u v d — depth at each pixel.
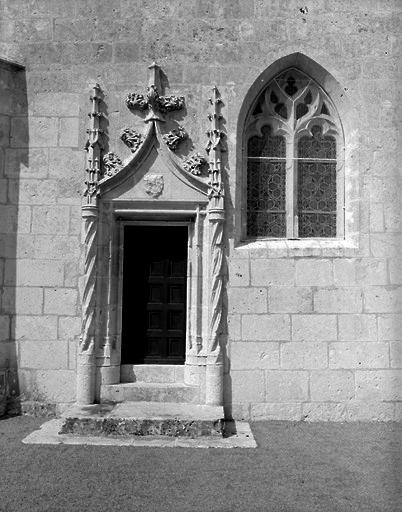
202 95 7.86
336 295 7.67
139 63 7.89
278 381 7.55
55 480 5.02
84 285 7.57
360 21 8.01
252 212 8.15
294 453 5.97
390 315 7.67
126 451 5.92
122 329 7.91
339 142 8.23
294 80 8.27
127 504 4.48
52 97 7.88
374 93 7.94
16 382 7.62
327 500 4.64
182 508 4.42
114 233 7.79
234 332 7.58
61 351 7.64
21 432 6.66
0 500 4.54
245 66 7.88
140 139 7.75
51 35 7.95
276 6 7.96
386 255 7.75
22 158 7.83
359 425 7.26
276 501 4.61
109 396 7.47
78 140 7.86
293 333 7.61
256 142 8.23
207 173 7.76
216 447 6.14
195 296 7.66
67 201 7.79
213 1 7.96
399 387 7.58
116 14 7.96
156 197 7.71
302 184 8.23
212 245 7.57
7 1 8.01
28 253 7.74
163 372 7.77
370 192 7.83
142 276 8.04
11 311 7.68
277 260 7.68
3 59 7.68
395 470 5.42
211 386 7.37
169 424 6.56
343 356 7.60
